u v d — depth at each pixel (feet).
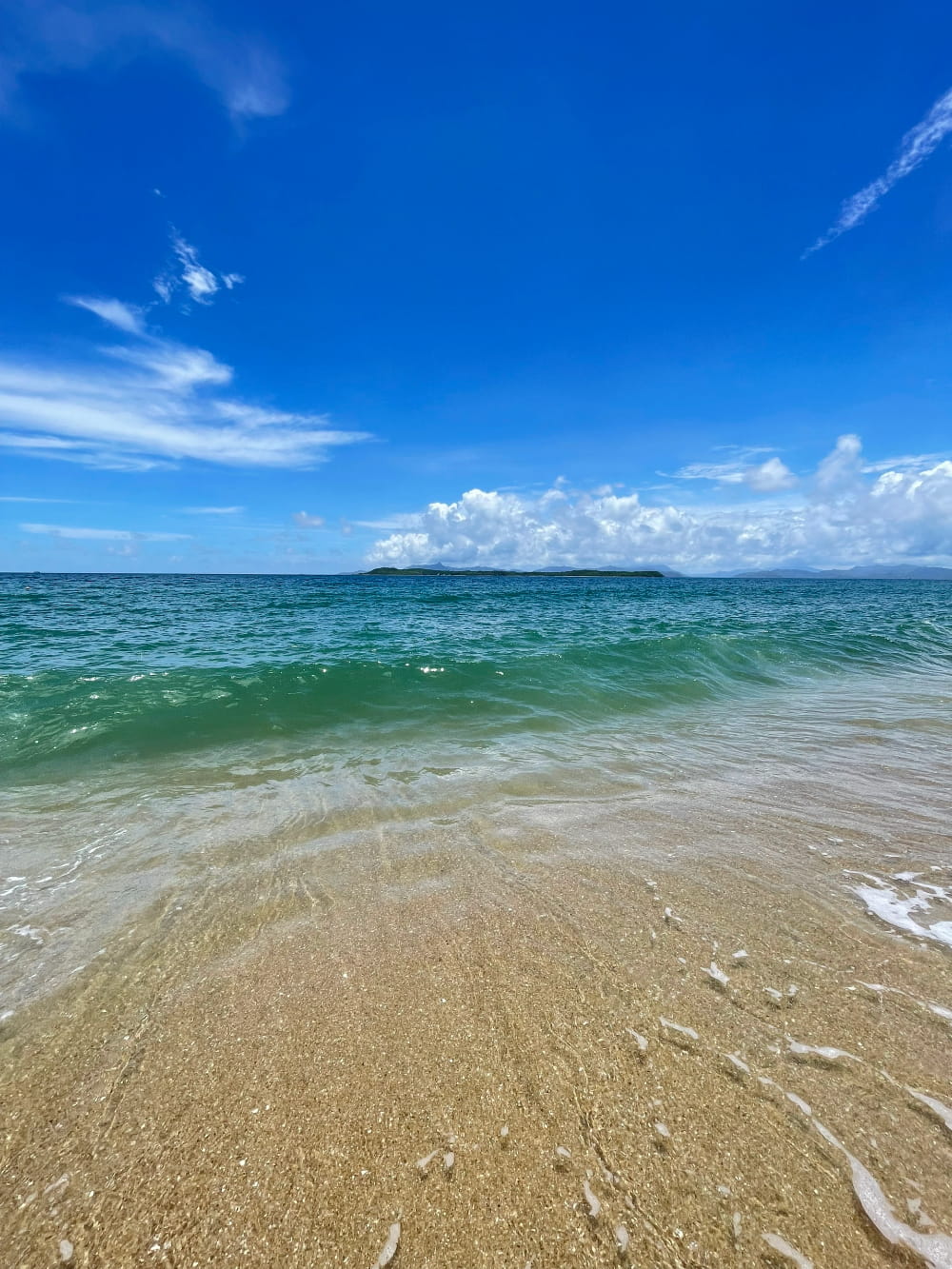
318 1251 5.40
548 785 18.21
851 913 10.94
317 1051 7.72
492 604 101.76
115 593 118.32
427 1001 8.69
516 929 10.53
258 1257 5.36
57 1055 7.68
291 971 9.45
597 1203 5.76
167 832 14.88
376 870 12.87
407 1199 5.84
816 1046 7.64
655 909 11.12
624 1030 7.99
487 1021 8.22
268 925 10.77
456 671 32.78
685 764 20.26
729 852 13.58
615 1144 6.34
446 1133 6.51
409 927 10.65
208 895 11.85
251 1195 5.90
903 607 100.27
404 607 90.22
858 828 14.94
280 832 14.89
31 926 10.68
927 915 10.89
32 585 164.35
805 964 9.38
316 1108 6.84
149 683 28.19
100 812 16.16
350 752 21.67
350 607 88.12
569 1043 7.77
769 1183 5.90
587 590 168.76
